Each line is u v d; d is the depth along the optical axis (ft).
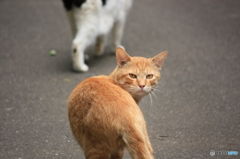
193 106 18.70
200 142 14.97
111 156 12.18
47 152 14.29
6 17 33.42
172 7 36.32
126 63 13.24
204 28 30.96
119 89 11.42
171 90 20.74
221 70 23.36
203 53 26.12
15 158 13.78
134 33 29.89
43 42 28.19
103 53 26.32
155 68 13.67
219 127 16.29
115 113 10.34
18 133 15.88
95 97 10.94
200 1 38.09
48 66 24.09
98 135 10.65
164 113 17.95
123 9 24.86
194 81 21.89
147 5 36.91
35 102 19.29
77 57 22.53
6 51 26.50
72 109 11.48
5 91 20.62
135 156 10.02
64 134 15.84
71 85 21.35
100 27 22.95
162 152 14.23
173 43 27.94
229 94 20.03
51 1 38.19
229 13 34.47
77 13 21.98
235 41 28.25
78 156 14.01
